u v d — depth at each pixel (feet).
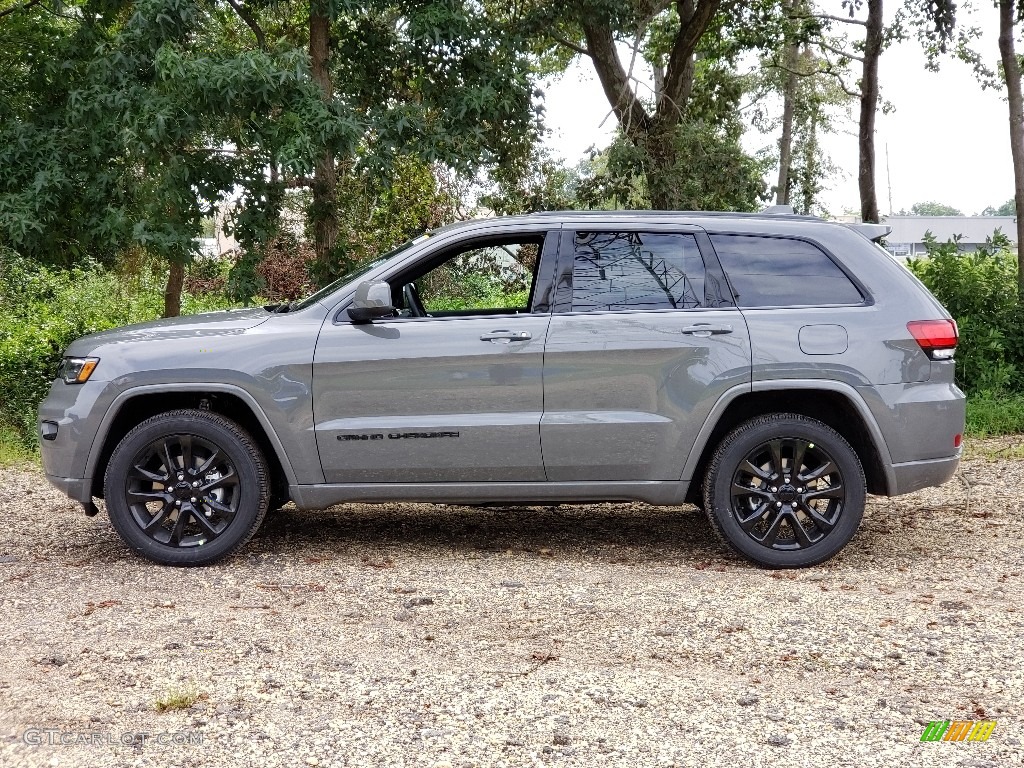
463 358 17.87
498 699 12.20
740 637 14.44
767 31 55.47
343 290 18.54
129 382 17.95
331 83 40.96
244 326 18.51
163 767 10.43
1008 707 11.95
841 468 17.89
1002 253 43.98
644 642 14.26
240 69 33.24
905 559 18.83
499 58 40.73
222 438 18.12
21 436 31.35
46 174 37.01
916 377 17.80
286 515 22.93
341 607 15.90
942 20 46.83
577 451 17.93
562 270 18.33
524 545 20.15
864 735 11.19
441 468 18.07
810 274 18.24
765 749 10.84
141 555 18.60
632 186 50.75
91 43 40.68
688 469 17.99
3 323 35.63
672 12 67.36
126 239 38.60
